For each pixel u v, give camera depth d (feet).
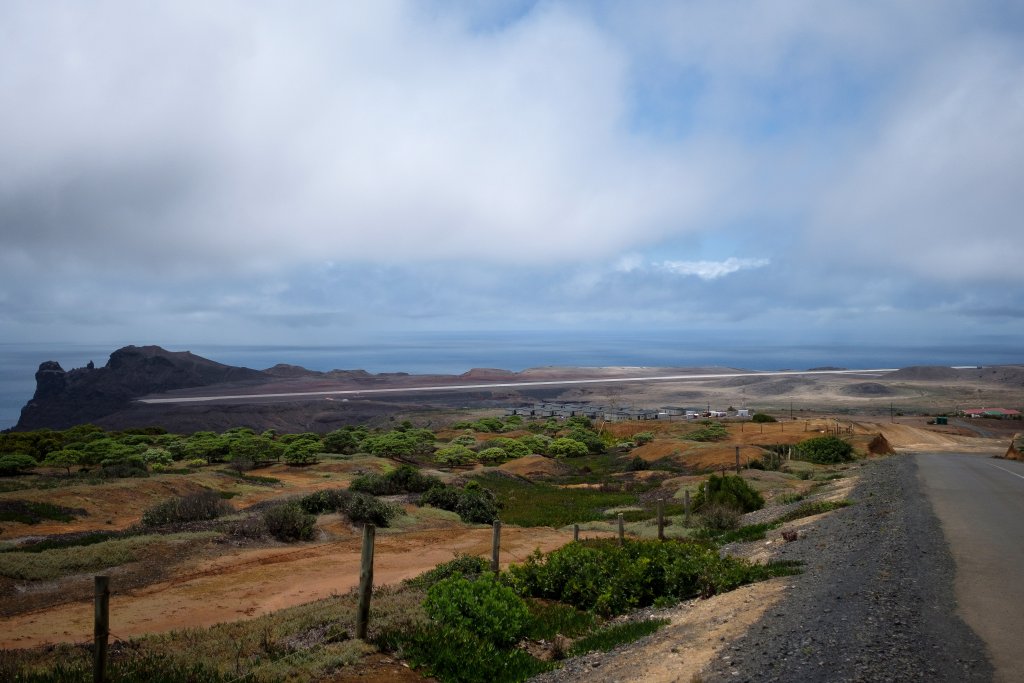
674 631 32.53
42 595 48.67
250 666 29.01
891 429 277.64
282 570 57.47
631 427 282.56
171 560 59.47
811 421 274.16
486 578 35.60
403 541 71.51
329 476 141.49
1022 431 323.78
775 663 24.76
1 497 88.84
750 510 87.76
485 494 108.78
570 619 38.11
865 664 23.71
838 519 62.23
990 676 22.38
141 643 34.30
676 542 48.70
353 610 38.06
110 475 125.18
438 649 29.96
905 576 36.86
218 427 530.27
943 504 66.69
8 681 25.98
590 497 119.44
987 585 34.58
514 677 29.07
